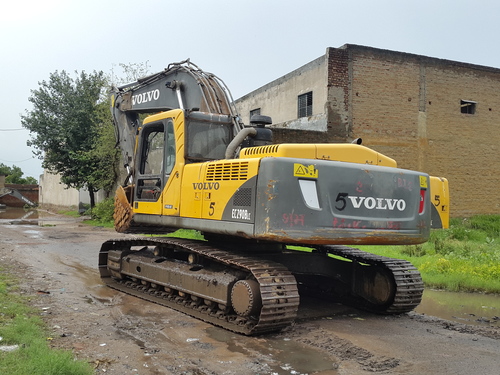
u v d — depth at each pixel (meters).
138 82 9.34
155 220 7.39
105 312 6.83
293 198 5.51
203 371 4.60
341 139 18.55
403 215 6.29
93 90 28.88
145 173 7.97
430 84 20.34
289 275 5.90
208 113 7.21
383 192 6.11
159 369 4.61
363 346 5.48
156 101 8.92
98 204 25.80
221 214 6.05
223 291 6.25
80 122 28.30
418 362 4.96
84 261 11.66
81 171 27.97
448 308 7.89
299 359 5.00
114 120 9.89
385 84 19.39
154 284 7.91
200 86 7.92
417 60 20.06
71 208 39.84
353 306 7.64
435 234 16.52
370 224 5.95
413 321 6.80
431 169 20.39
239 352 5.19
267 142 7.19
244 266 5.91
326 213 5.67
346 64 18.73
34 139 28.31
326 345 5.45
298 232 5.50
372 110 19.14
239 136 6.81
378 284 7.10
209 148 7.13
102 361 4.74
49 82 29.08
